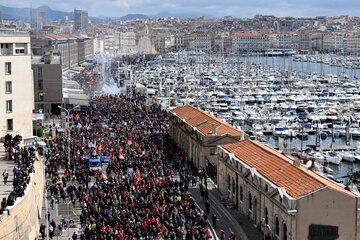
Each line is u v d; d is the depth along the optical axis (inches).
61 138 4936.0
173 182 3747.5
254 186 3157.0
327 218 2632.9
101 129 5482.3
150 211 3053.6
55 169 3964.1
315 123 6943.9
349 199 2640.3
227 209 3484.3
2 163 3516.2
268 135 6732.3
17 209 2455.7
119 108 7022.6
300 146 6003.9
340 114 7731.3
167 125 6072.8
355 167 5305.1
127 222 2878.9
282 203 2733.8
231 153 3661.4
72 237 2817.4
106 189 3444.9
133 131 5531.5
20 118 4690.0
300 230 2630.4
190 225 2947.8
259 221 3107.8
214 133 4315.9
